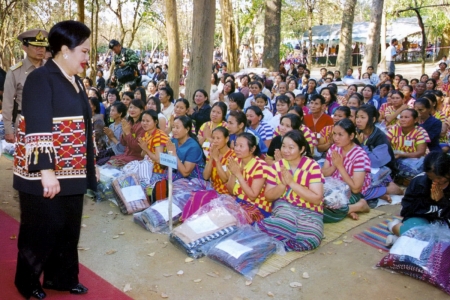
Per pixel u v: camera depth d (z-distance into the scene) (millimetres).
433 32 24875
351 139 4312
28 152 2402
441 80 12250
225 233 3629
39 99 2441
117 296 2971
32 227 2629
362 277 3270
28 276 2750
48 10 19797
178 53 9469
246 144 3848
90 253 3625
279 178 3830
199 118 6402
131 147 5418
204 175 4465
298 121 4777
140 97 6828
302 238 3617
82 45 2527
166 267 3396
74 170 2604
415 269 3180
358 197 4488
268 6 13781
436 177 3277
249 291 3074
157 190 4539
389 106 7191
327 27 26375
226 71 14477
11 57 18906
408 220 3619
